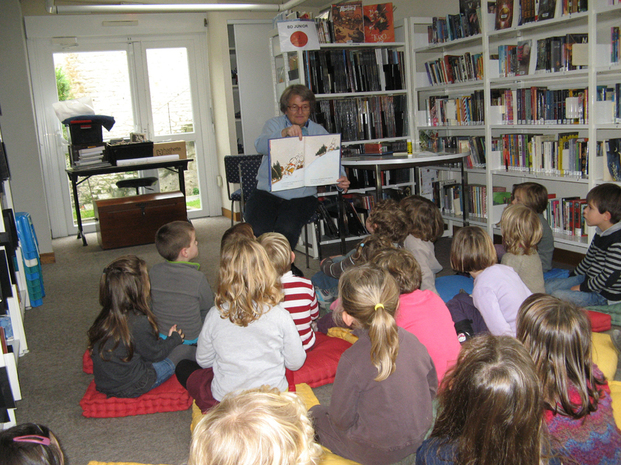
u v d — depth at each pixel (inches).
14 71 183.0
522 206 104.8
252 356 71.2
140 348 87.9
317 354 97.1
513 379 38.6
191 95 269.3
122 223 219.5
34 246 146.6
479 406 39.2
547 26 153.1
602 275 110.8
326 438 65.7
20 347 106.2
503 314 84.3
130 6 212.1
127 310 85.7
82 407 87.6
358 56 181.3
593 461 47.6
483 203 178.7
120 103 257.1
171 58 262.7
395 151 172.7
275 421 30.8
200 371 82.9
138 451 77.7
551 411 48.5
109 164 225.9
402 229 108.7
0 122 184.9
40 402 94.0
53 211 249.6
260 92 256.8
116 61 252.7
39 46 237.3
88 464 69.8
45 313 143.2
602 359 87.0
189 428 83.2
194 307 99.6
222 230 246.5
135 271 85.7
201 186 279.6
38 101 239.6
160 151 234.8
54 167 246.7
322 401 88.0
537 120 151.6
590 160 134.5
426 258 111.3
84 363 104.9
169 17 256.1
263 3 242.8
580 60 133.2
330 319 111.1
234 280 69.5
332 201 179.5
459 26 171.9
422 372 59.8
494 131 186.5
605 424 48.7
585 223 146.0
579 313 49.6
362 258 103.0
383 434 58.5
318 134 146.1
